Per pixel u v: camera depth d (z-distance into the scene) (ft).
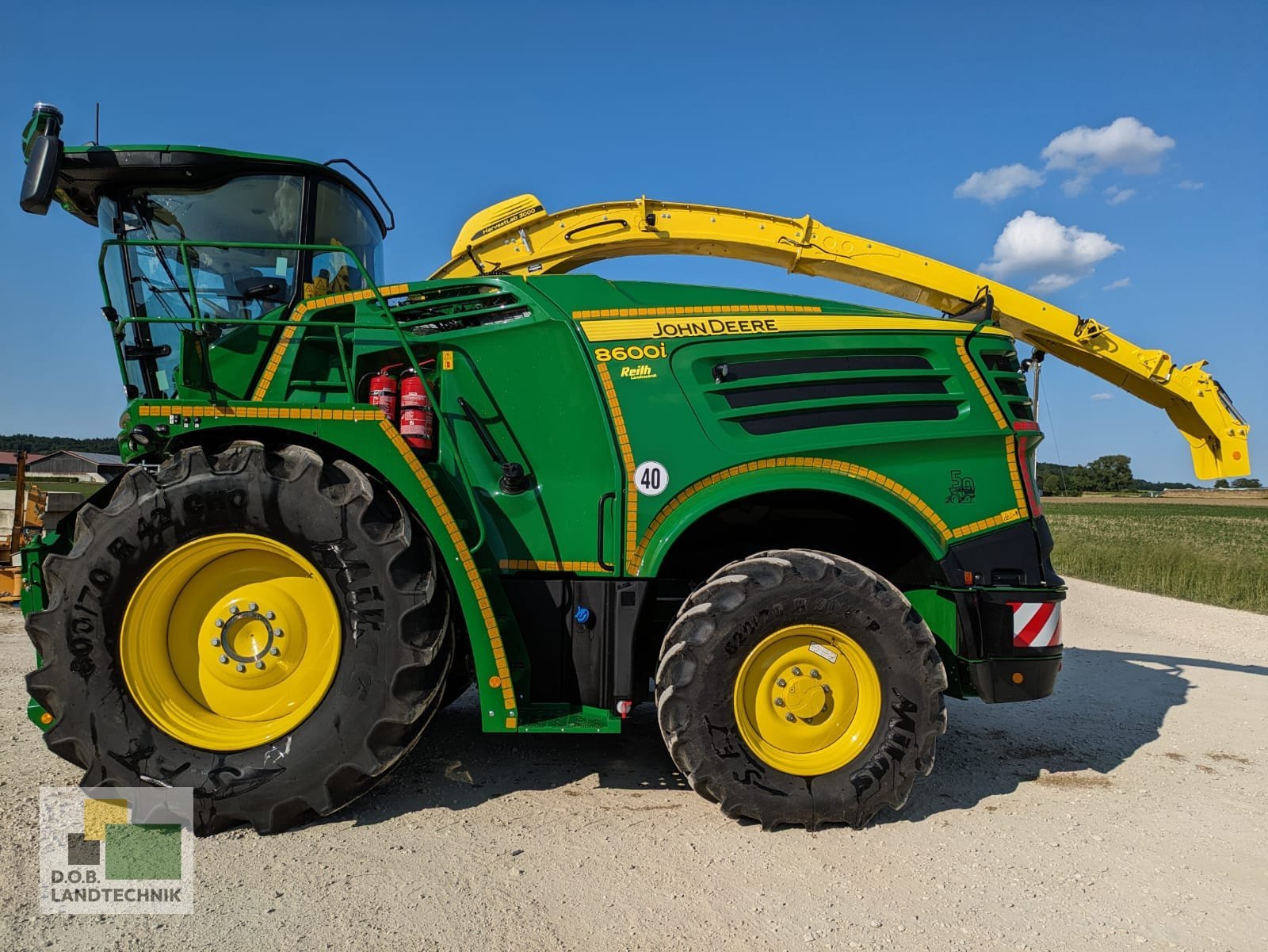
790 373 11.64
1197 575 40.78
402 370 11.85
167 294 11.96
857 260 14.93
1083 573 46.01
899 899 8.52
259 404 9.95
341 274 13.06
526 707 10.74
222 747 9.59
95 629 9.37
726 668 10.07
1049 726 15.80
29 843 9.12
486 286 11.84
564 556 11.19
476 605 9.95
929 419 11.73
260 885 8.32
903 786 10.27
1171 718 16.52
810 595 10.19
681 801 11.12
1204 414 14.70
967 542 11.54
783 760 10.32
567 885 8.53
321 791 9.55
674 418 11.22
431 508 9.98
